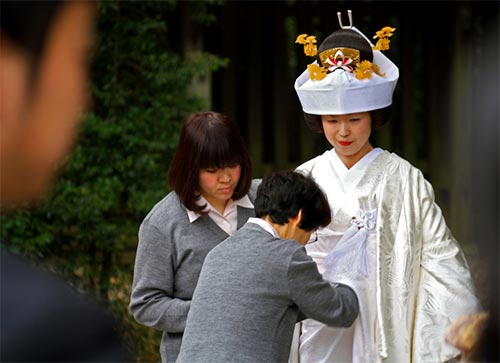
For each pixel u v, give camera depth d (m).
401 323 5.55
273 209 5.26
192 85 13.34
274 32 16.05
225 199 5.76
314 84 5.74
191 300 5.61
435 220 5.77
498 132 2.24
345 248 5.73
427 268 5.69
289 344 5.20
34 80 1.43
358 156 5.98
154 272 5.77
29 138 1.43
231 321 4.98
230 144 5.64
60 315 1.53
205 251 5.73
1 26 1.40
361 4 16.25
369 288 5.71
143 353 10.50
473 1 15.82
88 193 10.98
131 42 12.09
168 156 12.06
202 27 13.88
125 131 11.62
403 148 16.55
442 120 16.59
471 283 5.56
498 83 2.25
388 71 5.93
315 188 5.33
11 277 1.53
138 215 11.89
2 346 1.45
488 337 2.34
